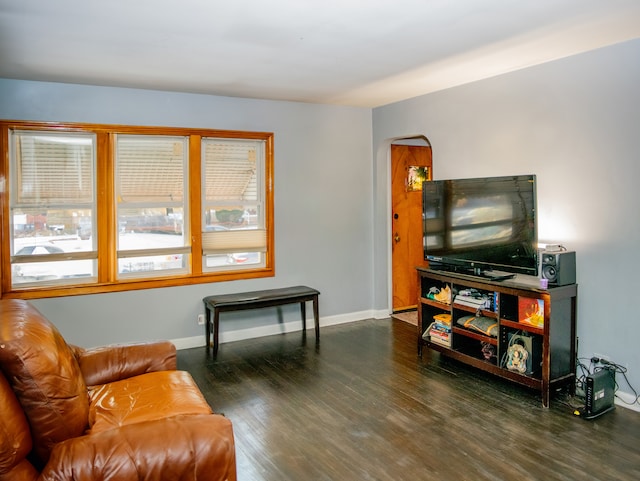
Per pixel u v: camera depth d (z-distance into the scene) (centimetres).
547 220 365
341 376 386
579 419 306
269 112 496
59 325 414
